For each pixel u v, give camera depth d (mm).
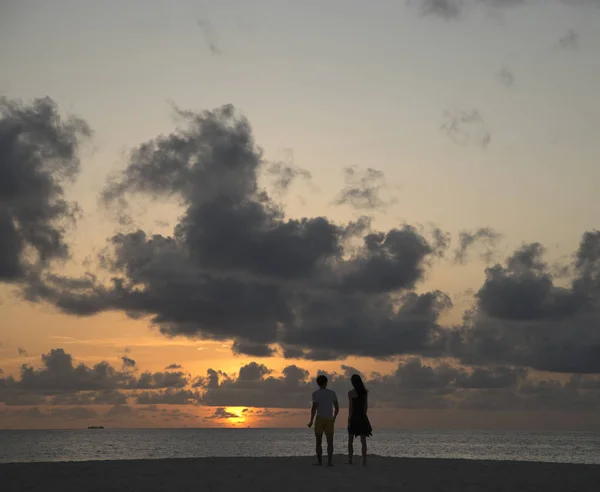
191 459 21625
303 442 155750
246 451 94500
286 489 14469
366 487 14828
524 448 117938
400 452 95062
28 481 15734
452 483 15664
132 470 18109
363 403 19609
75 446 120312
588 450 106188
